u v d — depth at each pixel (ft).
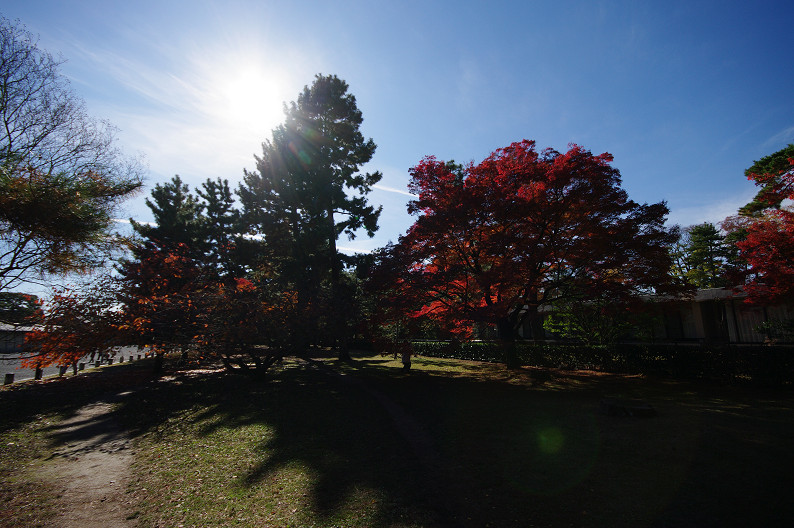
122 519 15.47
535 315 45.80
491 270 41.04
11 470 21.11
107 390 46.60
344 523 14.14
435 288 45.96
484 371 57.26
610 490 15.44
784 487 14.69
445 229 43.65
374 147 81.15
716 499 14.15
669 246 43.98
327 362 77.92
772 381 34.30
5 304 35.60
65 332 42.34
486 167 45.96
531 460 19.27
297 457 21.52
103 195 36.35
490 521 13.85
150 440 26.43
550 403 31.78
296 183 71.56
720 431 21.52
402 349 50.62
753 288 36.55
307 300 55.26
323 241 73.36
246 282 56.18
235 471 20.03
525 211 39.17
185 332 48.37
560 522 13.44
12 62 34.27
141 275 48.98
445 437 24.20
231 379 54.34
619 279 40.11
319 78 77.25
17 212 30.60
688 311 71.82
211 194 102.78
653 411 25.53
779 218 38.75
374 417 30.19
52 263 34.58
